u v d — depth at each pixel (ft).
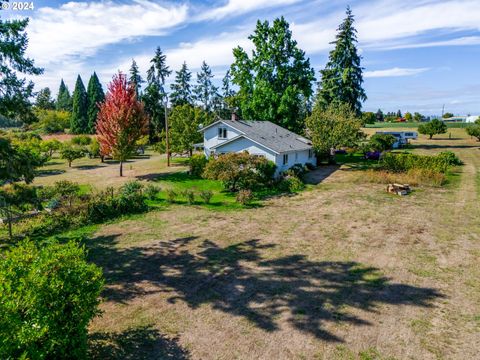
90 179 100.89
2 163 41.45
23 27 43.24
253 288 33.68
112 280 35.70
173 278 36.09
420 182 86.28
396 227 52.85
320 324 27.40
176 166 125.59
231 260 40.78
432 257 40.93
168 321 28.02
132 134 101.86
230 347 24.58
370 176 92.63
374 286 33.83
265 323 27.63
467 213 59.88
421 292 32.55
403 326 27.09
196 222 57.31
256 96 145.48
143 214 62.80
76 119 280.10
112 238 49.29
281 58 144.97
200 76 267.59
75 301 20.36
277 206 68.54
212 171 82.43
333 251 43.24
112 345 24.81
